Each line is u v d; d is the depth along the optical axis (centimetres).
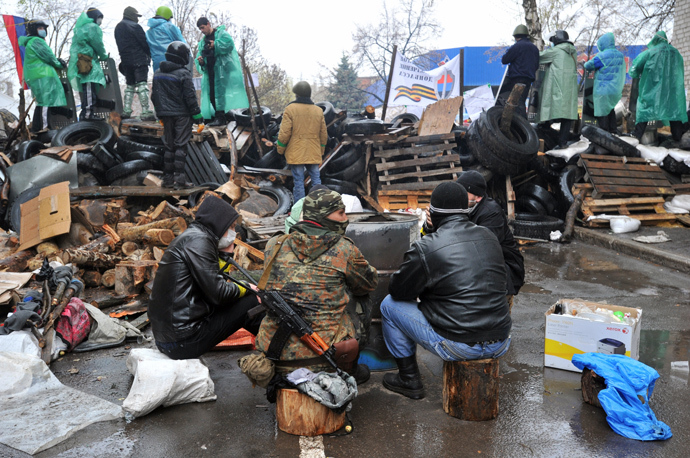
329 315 283
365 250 355
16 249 619
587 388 319
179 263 322
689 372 362
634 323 355
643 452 266
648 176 921
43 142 959
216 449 271
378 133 961
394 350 333
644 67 973
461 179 381
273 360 283
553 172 943
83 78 976
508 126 899
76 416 296
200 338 332
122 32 993
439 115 964
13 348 360
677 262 649
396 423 299
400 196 933
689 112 1057
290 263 284
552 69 968
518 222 851
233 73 981
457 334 289
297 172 808
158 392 303
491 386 299
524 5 1265
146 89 1024
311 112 781
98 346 409
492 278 293
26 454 260
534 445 274
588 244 809
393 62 1165
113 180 833
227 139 966
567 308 402
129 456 264
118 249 607
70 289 424
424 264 295
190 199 772
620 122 1161
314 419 281
